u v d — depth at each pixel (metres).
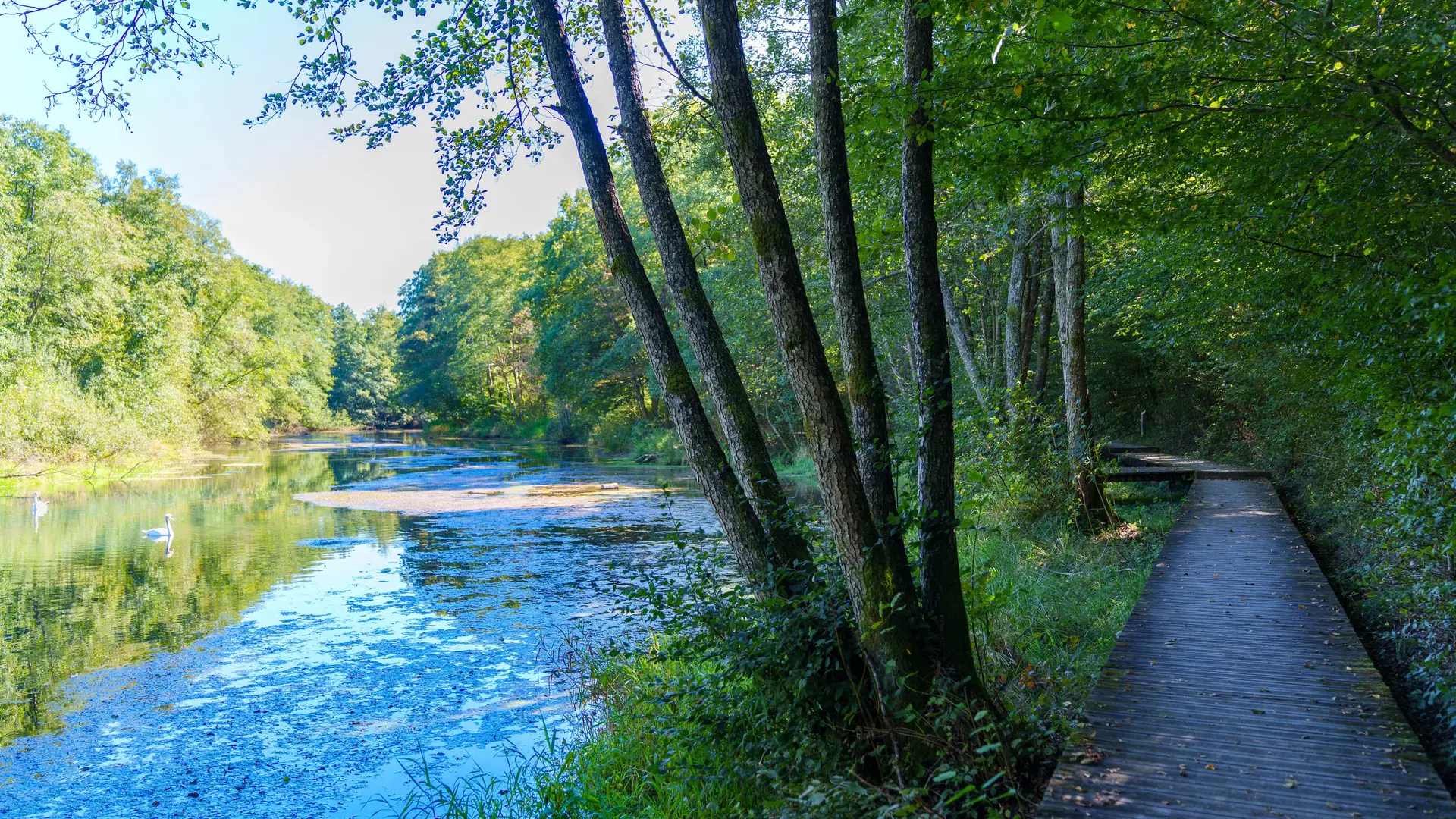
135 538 16.66
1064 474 11.77
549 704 7.37
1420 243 5.73
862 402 5.09
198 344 40.19
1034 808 4.16
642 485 25.89
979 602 5.72
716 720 5.22
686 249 5.61
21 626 10.12
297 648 9.12
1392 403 5.62
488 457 40.38
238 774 6.14
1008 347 14.15
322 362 66.44
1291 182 6.12
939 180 6.99
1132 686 5.04
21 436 27.20
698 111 7.42
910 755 4.61
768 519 5.49
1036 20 5.40
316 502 22.42
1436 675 4.92
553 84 6.21
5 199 28.89
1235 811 3.52
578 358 38.28
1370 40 4.96
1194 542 9.34
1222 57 5.49
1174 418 23.70
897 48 8.76
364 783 6.00
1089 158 6.56
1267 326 8.92
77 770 6.22
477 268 53.28
